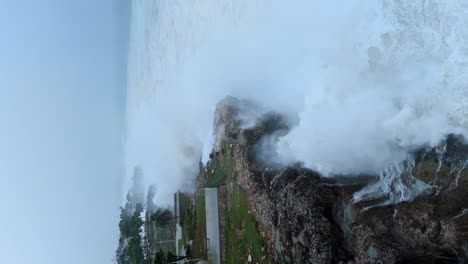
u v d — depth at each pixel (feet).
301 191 45.73
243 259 58.54
